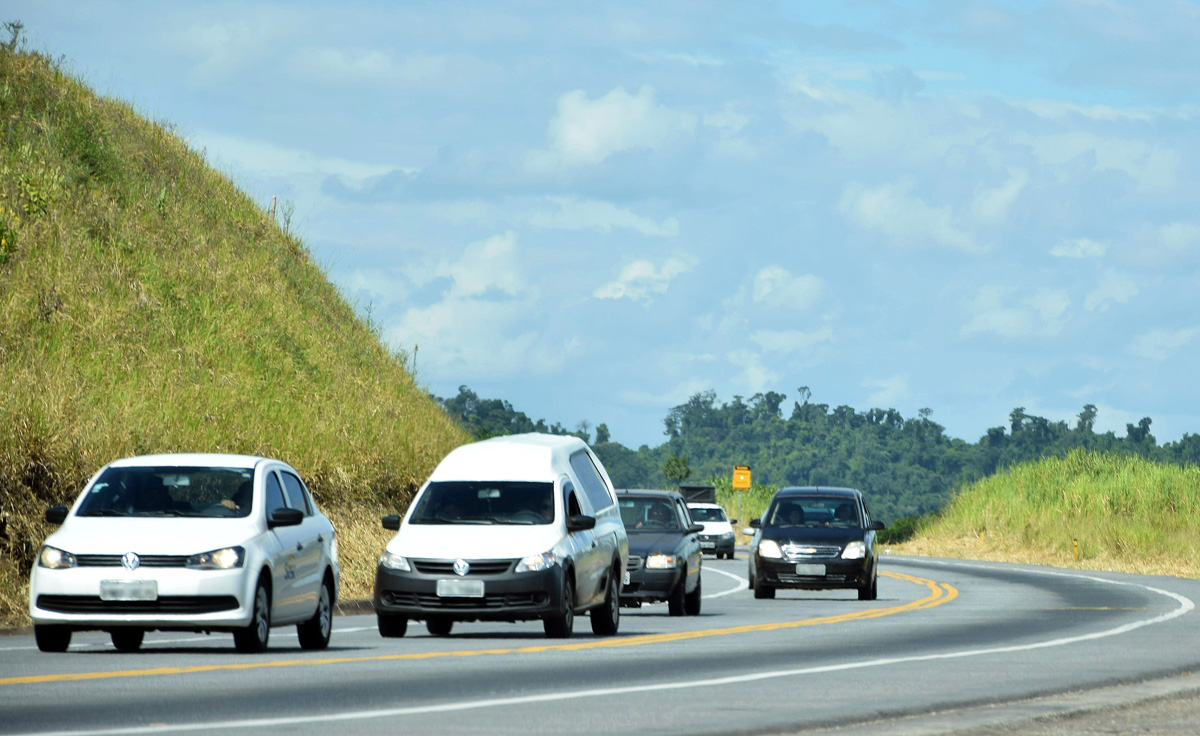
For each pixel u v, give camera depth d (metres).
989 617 73.56
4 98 127.12
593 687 40.12
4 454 70.00
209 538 48.62
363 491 94.88
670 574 74.75
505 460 61.72
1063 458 194.12
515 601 55.91
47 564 48.03
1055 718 34.28
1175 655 51.06
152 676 41.50
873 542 95.69
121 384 89.94
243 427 91.12
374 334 142.12
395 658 48.47
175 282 115.75
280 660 46.88
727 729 31.94
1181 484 174.12
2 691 37.56
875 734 31.42
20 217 108.44
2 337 89.12
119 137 140.12
